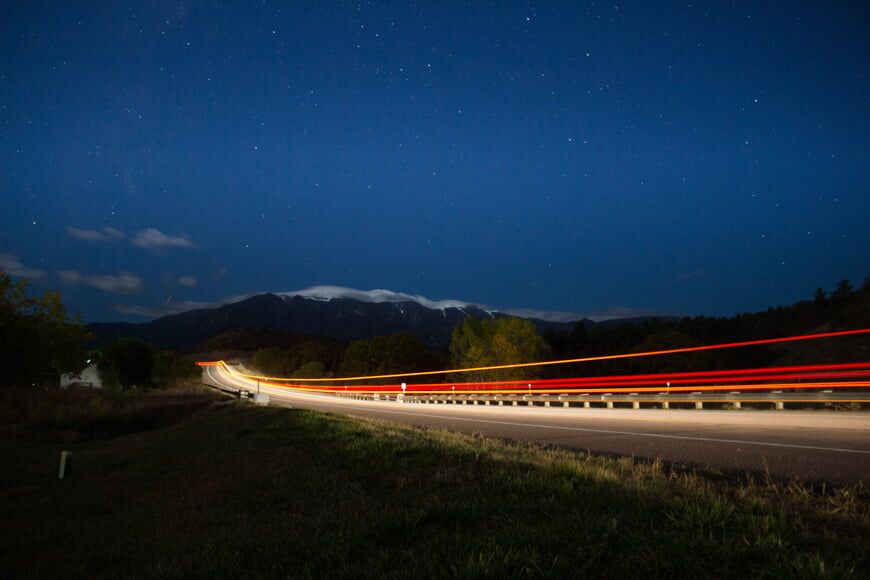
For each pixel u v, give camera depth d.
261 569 4.96
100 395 52.09
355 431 14.47
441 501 6.17
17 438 31.45
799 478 7.69
